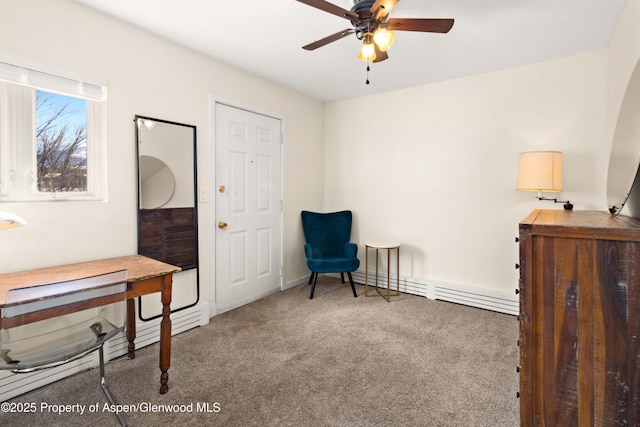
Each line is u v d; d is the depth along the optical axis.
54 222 1.89
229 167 2.99
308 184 3.99
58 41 1.87
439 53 2.63
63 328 1.48
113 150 2.14
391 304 3.21
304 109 3.87
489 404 1.69
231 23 2.20
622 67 2.06
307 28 2.26
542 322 1.13
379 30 1.71
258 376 1.94
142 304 2.31
